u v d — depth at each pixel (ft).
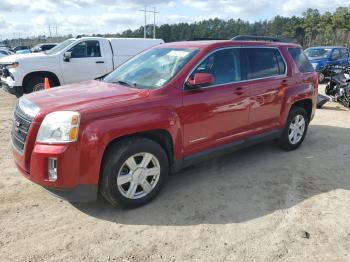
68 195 11.44
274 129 17.90
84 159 11.09
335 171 16.80
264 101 16.74
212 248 10.53
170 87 13.17
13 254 10.08
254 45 16.78
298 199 13.75
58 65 34.14
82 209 12.68
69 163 10.96
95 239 10.90
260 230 11.52
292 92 18.26
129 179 12.27
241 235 11.23
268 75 17.16
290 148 19.49
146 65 15.43
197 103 13.73
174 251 10.37
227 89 14.90
